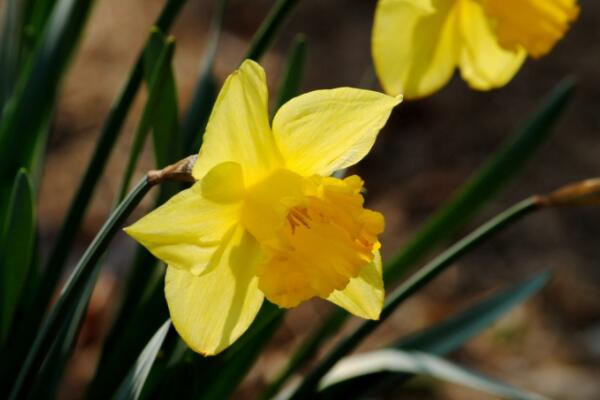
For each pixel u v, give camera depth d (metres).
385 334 1.03
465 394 0.97
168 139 0.68
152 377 0.68
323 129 0.60
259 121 0.59
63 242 0.71
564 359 1.01
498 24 0.71
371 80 0.73
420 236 0.76
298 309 1.05
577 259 1.12
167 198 0.70
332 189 0.60
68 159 1.17
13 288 0.68
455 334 0.76
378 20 0.70
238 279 0.60
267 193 0.60
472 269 1.10
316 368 0.72
